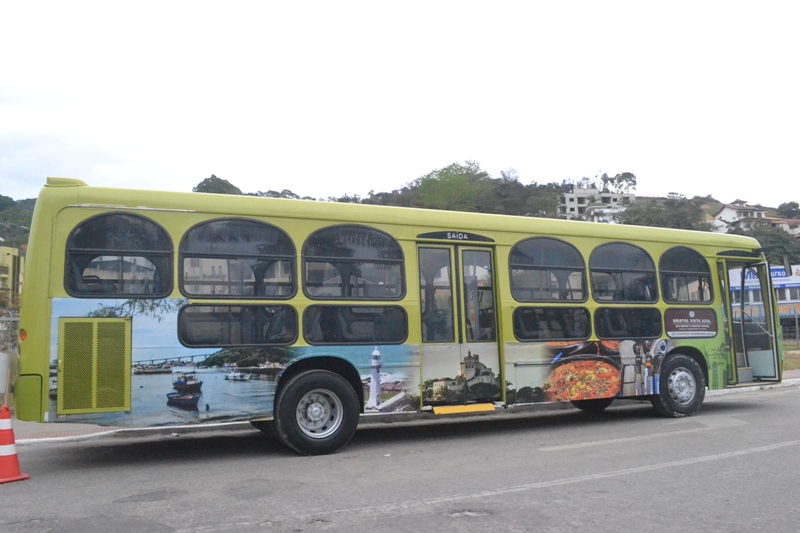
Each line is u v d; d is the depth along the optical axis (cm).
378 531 506
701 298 1155
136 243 763
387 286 886
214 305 786
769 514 551
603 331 1038
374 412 859
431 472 715
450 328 927
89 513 561
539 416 1198
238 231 809
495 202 7806
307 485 659
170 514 555
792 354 2445
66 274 733
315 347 830
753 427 993
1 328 1236
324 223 858
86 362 729
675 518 540
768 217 9806
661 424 1045
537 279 995
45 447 942
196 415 766
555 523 526
